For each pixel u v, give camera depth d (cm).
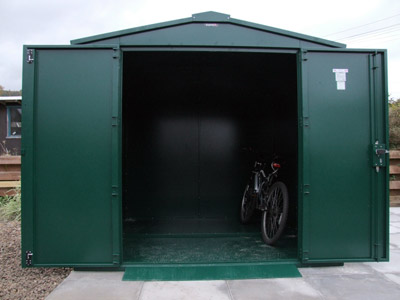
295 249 312
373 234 264
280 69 383
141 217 443
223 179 450
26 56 252
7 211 469
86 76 255
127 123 444
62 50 255
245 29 266
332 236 263
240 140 452
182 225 410
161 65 374
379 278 257
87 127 254
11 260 301
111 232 254
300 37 267
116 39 262
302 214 262
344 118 264
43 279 257
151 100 446
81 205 253
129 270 258
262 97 454
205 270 260
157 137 447
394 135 682
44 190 252
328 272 266
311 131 262
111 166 254
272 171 405
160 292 229
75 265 253
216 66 377
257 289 234
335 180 263
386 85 266
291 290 234
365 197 264
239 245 327
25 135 250
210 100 451
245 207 421
